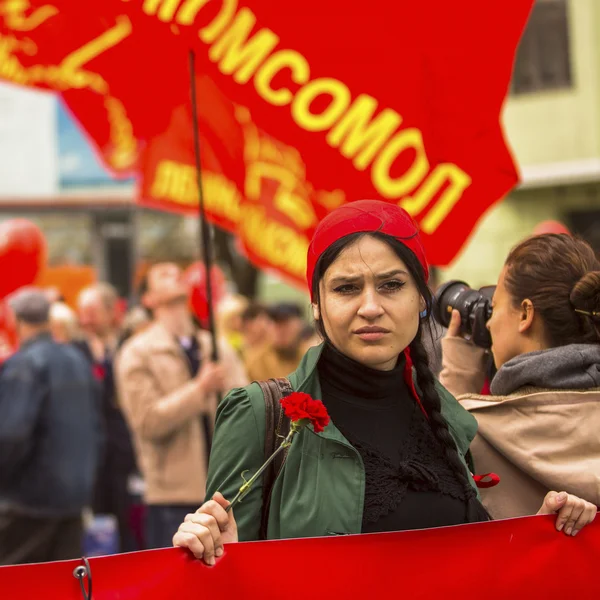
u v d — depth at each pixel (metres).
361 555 2.51
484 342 3.28
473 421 2.85
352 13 4.41
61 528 6.67
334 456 2.57
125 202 18.95
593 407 2.93
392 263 2.56
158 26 4.45
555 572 2.69
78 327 10.48
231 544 2.45
